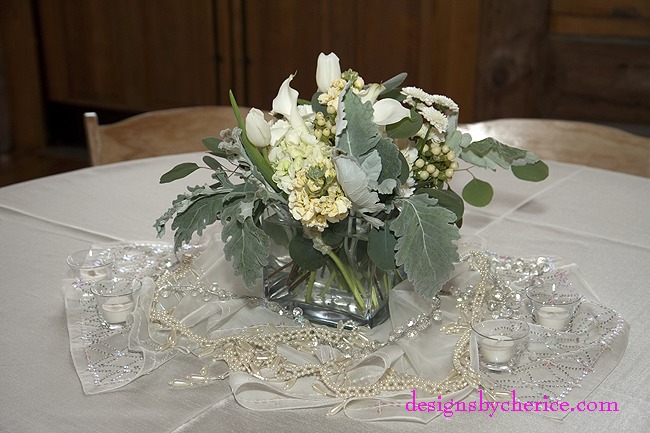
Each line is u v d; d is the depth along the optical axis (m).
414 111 0.90
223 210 0.92
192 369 0.93
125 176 1.62
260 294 1.03
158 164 1.70
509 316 1.02
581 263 1.22
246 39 3.66
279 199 0.88
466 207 1.46
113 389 0.88
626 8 2.96
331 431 0.82
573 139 1.84
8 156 4.16
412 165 0.92
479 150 0.99
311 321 0.99
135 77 3.96
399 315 0.94
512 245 1.28
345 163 0.81
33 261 1.21
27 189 1.54
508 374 0.91
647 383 0.90
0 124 4.14
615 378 0.91
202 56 3.77
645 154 1.78
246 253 0.89
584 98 3.13
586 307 1.04
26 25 4.00
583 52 3.07
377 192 0.88
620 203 1.49
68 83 4.13
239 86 3.75
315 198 0.85
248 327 0.98
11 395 0.87
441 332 0.97
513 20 3.06
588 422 0.83
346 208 0.84
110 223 1.37
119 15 3.88
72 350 0.95
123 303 1.00
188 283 1.06
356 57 3.47
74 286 1.09
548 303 1.01
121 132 1.85
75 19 3.98
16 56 4.05
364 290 0.96
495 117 3.21
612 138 1.81
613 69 3.05
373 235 0.89
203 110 1.91
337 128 0.85
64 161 4.11
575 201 1.50
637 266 1.21
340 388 0.87
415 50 3.32
